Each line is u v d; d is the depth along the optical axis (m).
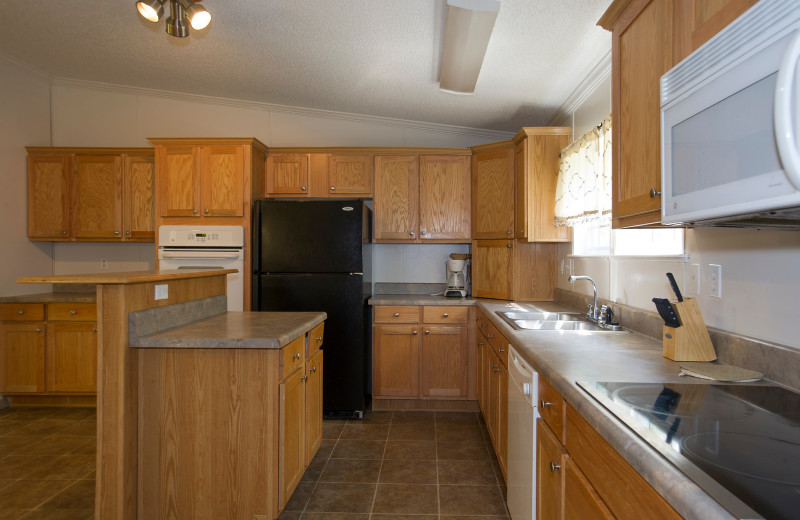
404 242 3.52
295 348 1.91
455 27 2.07
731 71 0.79
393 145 3.85
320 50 2.73
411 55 2.70
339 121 3.86
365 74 3.01
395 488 2.18
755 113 0.73
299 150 3.50
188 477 1.70
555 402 1.25
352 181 3.49
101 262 3.87
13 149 3.44
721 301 1.39
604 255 2.33
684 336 1.35
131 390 1.66
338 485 2.21
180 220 3.29
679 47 1.13
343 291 3.12
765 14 0.70
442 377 3.25
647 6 1.31
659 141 1.23
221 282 2.44
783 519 0.55
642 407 0.94
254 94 3.62
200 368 1.70
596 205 2.22
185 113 3.85
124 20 2.69
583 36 2.24
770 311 1.18
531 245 3.27
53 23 2.75
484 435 2.84
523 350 1.61
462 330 3.24
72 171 3.54
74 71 3.56
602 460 0.92
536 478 1.44
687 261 1.58
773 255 1.17
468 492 2.14
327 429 2.94
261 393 1.69
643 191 1.32
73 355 3.29
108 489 1.60
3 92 3.34
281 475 1.72
